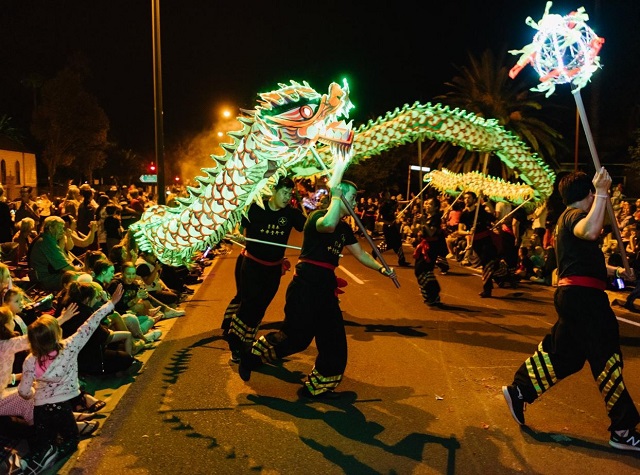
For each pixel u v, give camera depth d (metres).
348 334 7.89
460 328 8.21
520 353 6.99
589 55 4.01
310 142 5.35
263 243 6.41
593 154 4.21
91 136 47.38
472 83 30.69
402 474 4.15
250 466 4.29
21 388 4.29
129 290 7.79
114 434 4.84
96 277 6.96
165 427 4.96
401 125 7.49
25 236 10.76
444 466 4.26
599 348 4.36
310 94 5.40
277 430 4.88
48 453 4.29
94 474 4.21
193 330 8.27
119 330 6.77
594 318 4.36
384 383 5.97
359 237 23.72
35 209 17.12
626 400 4.36
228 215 5.58
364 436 4.75
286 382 6.03
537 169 8.19
